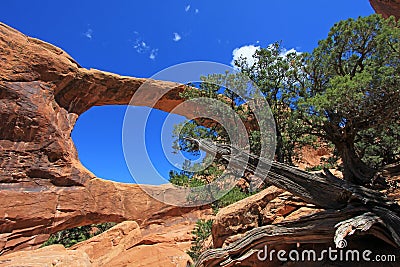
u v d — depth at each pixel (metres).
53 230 19.77
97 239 12.73
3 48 19.48
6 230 17.86
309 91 8.77
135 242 13.70
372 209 5.03
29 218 18.59
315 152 18.36
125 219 22.92
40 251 6.99
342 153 7.27
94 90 24.08
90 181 22.00
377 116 6.43
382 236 4.81
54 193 20.05
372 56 7.02
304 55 8.59
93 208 21.52
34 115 19.98
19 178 19.14
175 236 16.17
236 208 8.31
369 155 9.52
